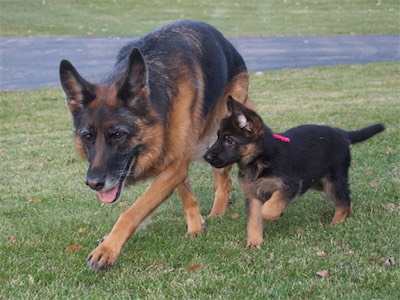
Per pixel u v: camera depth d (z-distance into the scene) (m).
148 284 2.11
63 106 5.24
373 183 2.80
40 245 2.40
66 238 2.46
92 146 2.25
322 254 2.23
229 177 2.73
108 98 2.27
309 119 4.07
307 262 2.19
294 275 2.13
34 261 2.28
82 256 2.30
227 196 2.74
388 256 2.20
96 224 2.59
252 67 7.00
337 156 2.51
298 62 7.24
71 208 2.79
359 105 4.52
